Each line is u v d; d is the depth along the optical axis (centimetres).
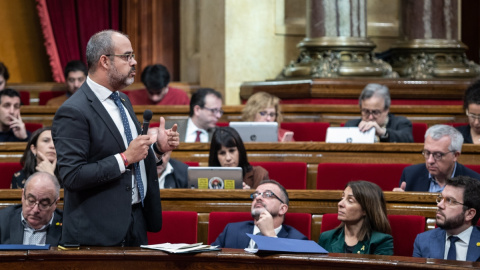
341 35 1819
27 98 1962
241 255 685
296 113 1634
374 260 662
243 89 1928
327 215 943
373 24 2030
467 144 1173
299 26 2008
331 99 1734
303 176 1156
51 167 1087
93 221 714
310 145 1224
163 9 2211
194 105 1388
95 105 718
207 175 1034
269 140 1278
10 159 1252
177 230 947
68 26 2161
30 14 2278
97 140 712
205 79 2055
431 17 1894
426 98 1769
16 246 697
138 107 1631
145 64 2197
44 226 888
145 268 694
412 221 909
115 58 720
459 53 1898
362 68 1789
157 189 753
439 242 844
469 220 829
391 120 1354
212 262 693
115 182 720
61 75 2167
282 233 905
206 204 981
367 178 1122
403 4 1922
